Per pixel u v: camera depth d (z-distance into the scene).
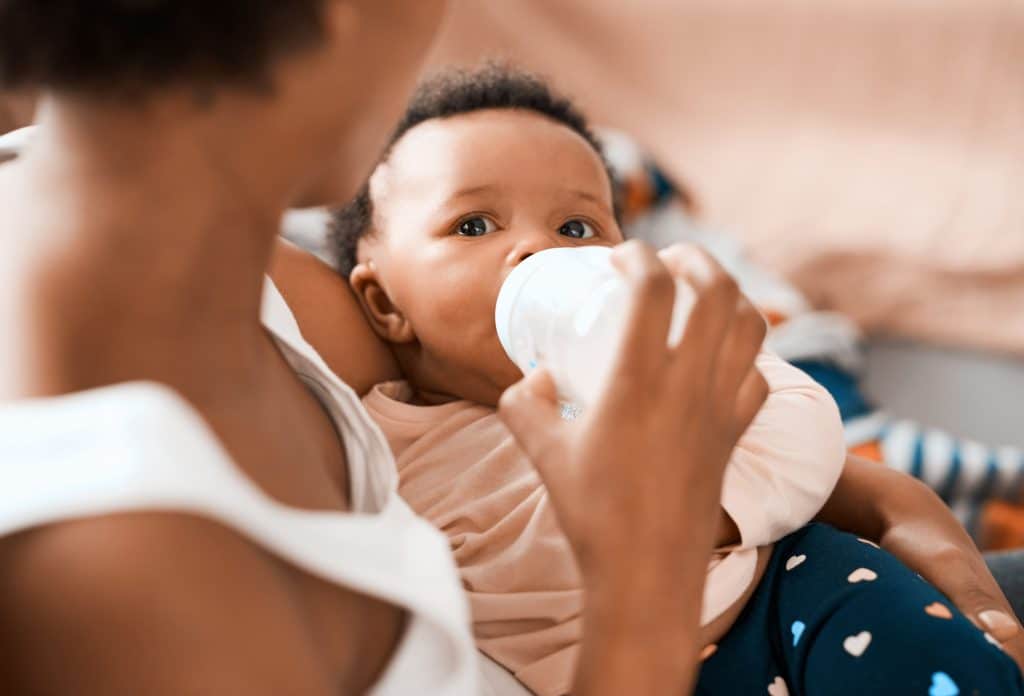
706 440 0.53
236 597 0.43
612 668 0.51
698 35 2.39
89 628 0.41
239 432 0.52
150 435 0.41
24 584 0.41
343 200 0.58
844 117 2.30
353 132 0.52
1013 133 2.18
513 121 1.02
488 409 0.97
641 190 2.28
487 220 0.98
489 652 0.80
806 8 2.31
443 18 0.53
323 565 0.47
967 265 2.10
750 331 0.55
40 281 0.47
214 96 0.46
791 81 2.34
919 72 2.25
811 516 0.86
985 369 2.08
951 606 0.76
